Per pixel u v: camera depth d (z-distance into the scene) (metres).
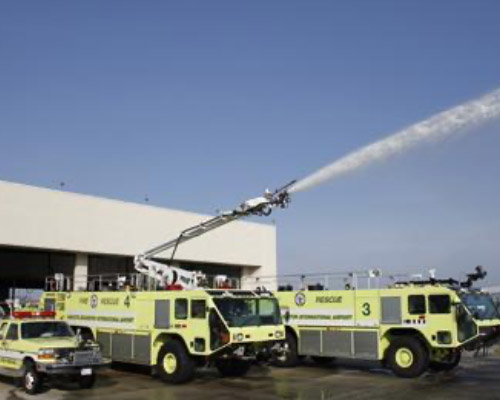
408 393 13.83
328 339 18.20
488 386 14.91
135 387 14.96
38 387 13.83
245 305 15.79
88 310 18.92
